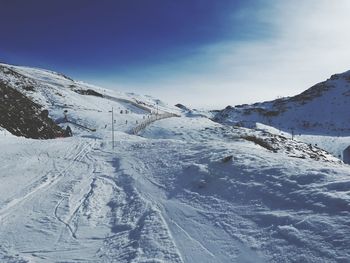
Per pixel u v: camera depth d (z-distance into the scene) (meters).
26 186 15.37
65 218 11.48
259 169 12.41
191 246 8.63
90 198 13.53
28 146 25.44
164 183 14.41
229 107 190.12
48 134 43.03
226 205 10.62
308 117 165.62
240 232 8.80
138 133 56.28
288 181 10.55
